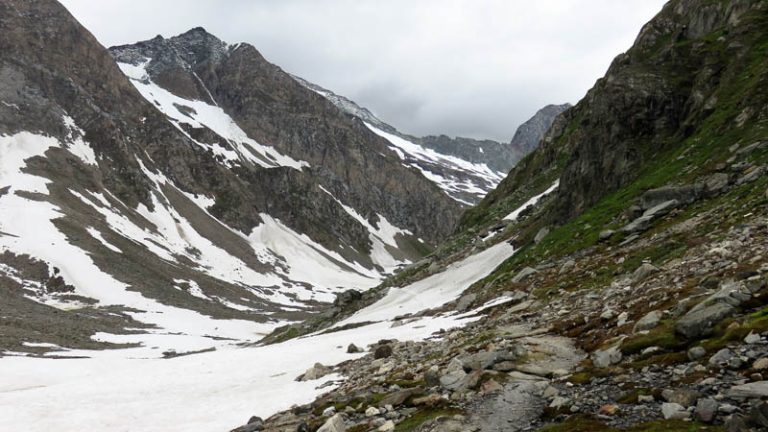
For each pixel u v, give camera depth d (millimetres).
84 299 103875
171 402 31438
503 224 82812
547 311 29953
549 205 70688
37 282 104938
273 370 38188
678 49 57125
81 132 191125
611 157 54781
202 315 113688
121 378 39219
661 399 12008
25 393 34500
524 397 15461
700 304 15445
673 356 13922
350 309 78562
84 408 30359
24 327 74438
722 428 9773
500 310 37906
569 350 19750
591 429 11555
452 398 16922
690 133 46844
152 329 93438
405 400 18406
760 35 47719
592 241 42062
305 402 26219
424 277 77438
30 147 165500
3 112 170000
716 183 34250
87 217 143500
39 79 193500
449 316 46656
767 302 14375
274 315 130500
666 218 35844
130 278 120562
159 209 189750
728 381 11500
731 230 25281
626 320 19891
